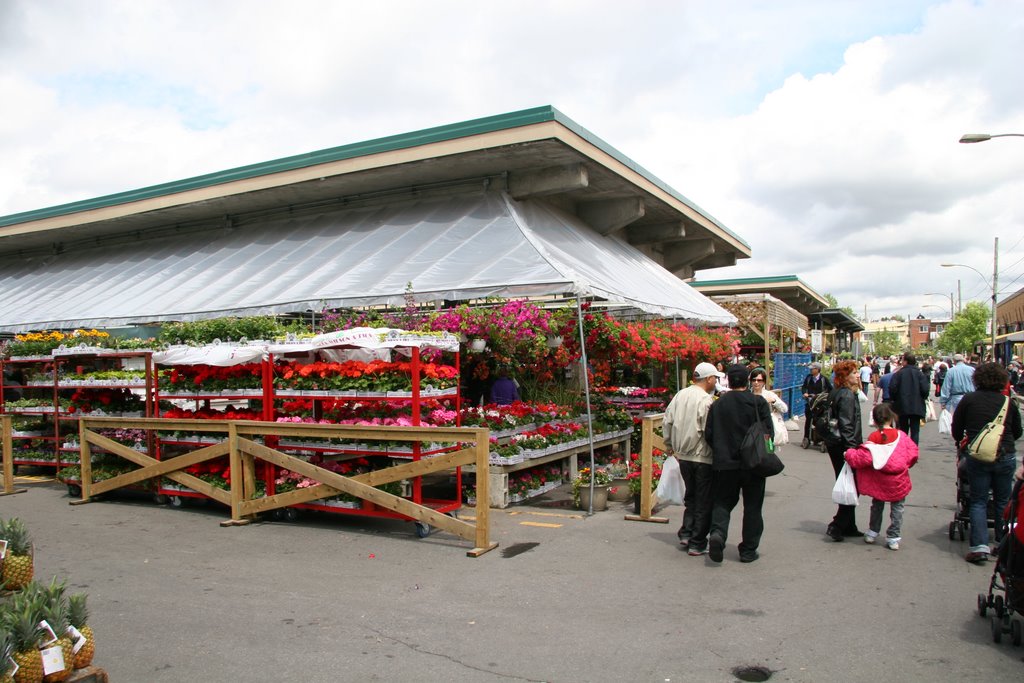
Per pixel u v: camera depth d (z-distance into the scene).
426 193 15.80
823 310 42.09
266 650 4.96
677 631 5.23
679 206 19.05
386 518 9.00
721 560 6.91
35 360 12.33
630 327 13.16
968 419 7.00
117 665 4.73
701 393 7.46
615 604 5.81
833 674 4.52
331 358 9.20
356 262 13.71
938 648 4.91
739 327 22.48
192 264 17.14
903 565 6.83
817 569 6.72
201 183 17.36
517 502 10.03
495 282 10.99
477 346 10.36
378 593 6.14
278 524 8.83
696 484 7.30
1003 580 5.04
